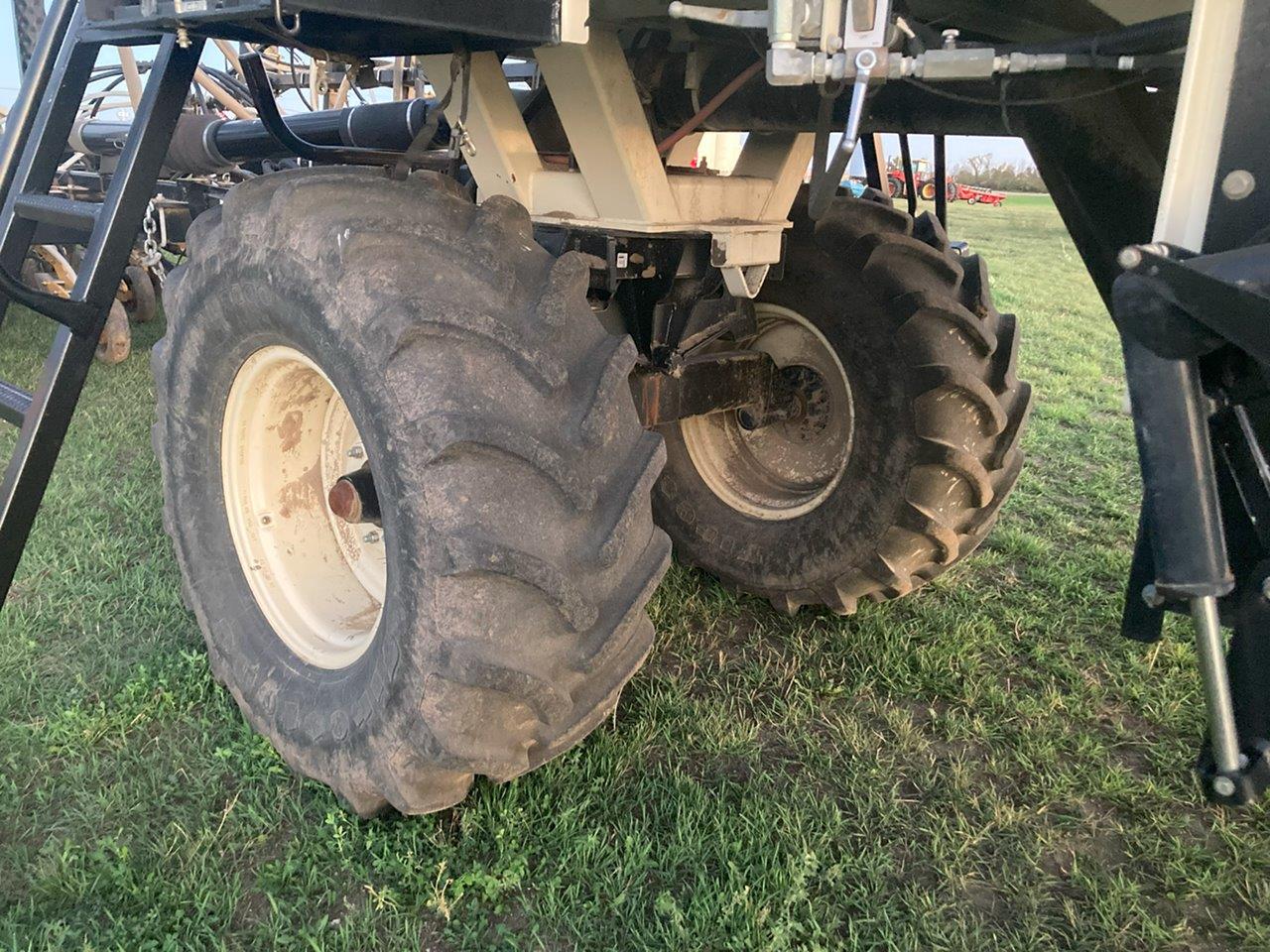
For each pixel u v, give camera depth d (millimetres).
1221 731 1613
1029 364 8633
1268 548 1666
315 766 2297
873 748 2811
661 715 2918
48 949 1998
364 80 4348
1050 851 2463
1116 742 2904
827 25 1567
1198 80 1485
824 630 3486
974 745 2875
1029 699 3066
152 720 2760
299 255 2057
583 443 1978
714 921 2145
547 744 2104
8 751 2586
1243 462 1676
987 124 2584
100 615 3254
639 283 2961
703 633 3445
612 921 2164
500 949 2094
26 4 2990
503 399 1931
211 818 2398
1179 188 1533
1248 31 1435
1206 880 2338
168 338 2566
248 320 2268
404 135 4129
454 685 1932
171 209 6234
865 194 4211
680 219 2646
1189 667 3271
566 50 2432
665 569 2135
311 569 2652
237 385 2480
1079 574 3979
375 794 2219
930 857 2418
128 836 2328
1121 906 2254
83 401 5543
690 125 2807
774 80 1609
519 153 2756
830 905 2227
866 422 3180
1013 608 3695
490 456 1899
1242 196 1485
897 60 1560
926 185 11008
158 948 2035
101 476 4441
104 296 2330
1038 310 11672
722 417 3738
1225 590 1521
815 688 3117
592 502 1966
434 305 1915
